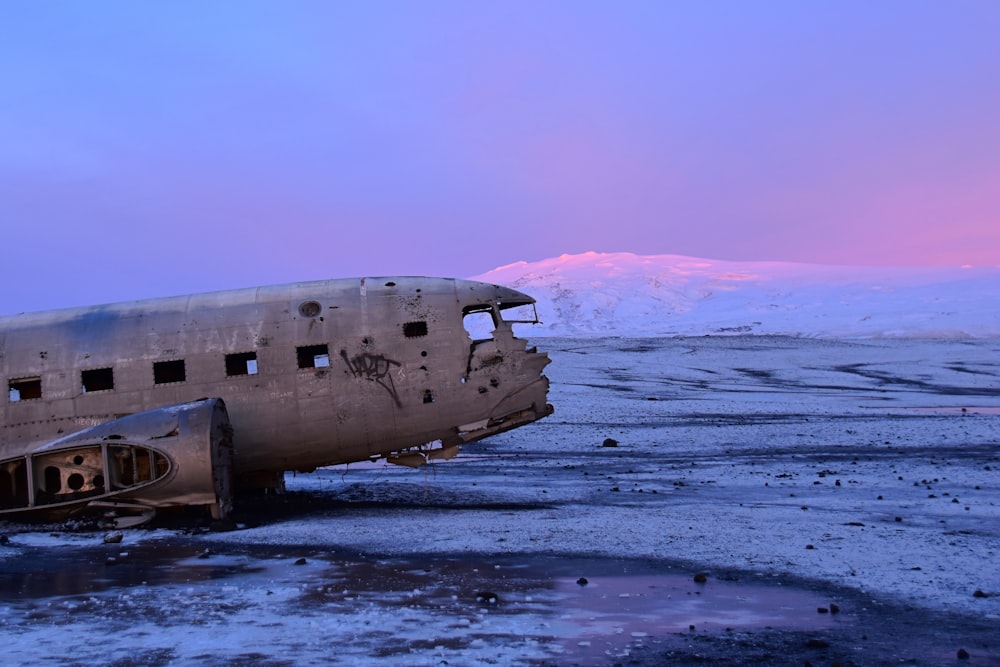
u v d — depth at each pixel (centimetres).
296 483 2269
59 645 789
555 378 6950
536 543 1302
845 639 794
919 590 977
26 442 1689
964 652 737
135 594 1011
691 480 2139
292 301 1786
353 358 1738
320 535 1430
